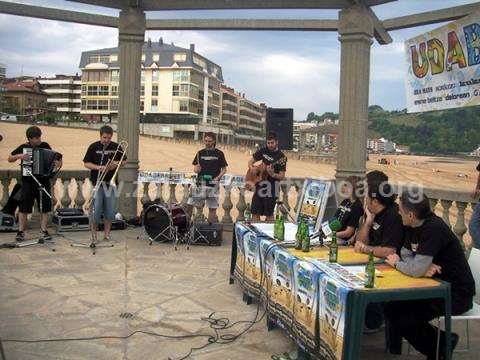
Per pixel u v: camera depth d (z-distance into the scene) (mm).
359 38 7695
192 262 6801
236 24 8758
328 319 3354
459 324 4816
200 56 102562
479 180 6359
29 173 7605
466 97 6500
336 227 4418
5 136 55094
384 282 3365
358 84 7781
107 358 3811
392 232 4039
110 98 102812
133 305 4996
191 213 8570
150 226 7895
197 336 4281
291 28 8617
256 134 152500
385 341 4270
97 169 7730
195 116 95688
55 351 3902
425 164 71688
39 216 8992
